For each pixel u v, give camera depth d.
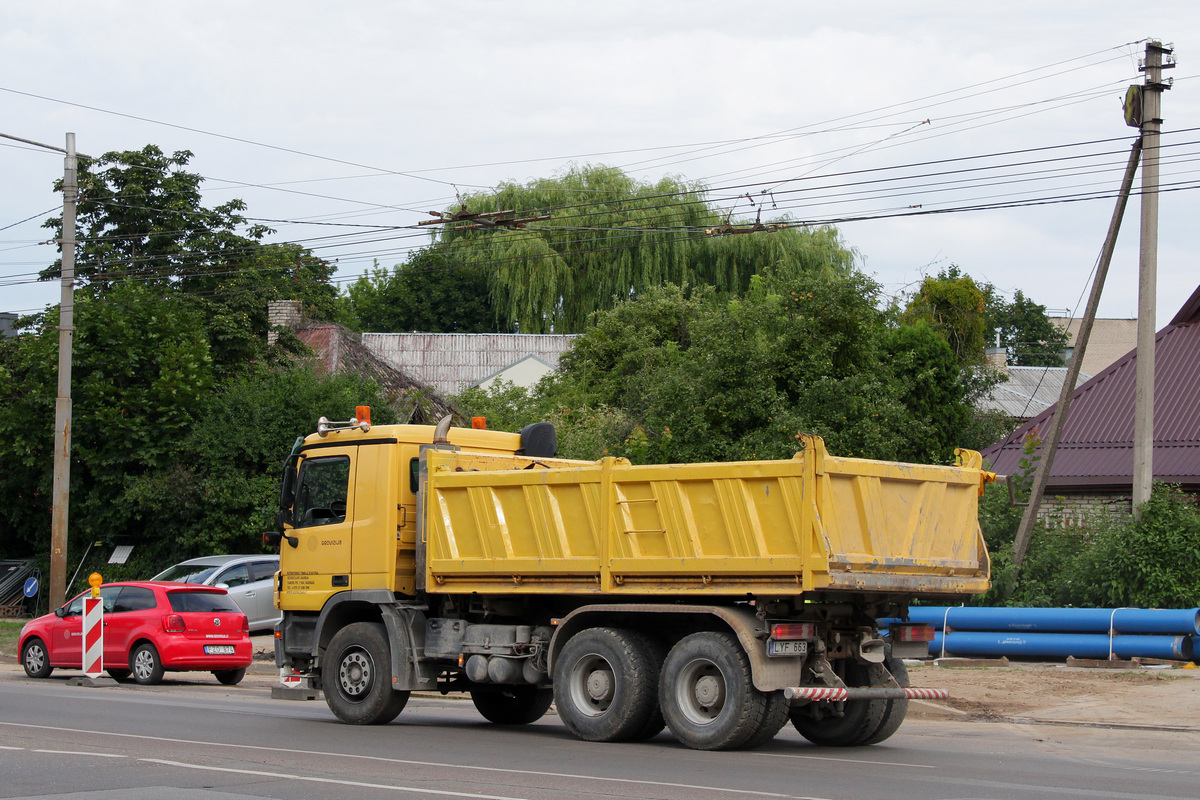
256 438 30.58
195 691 18.88
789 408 26.41
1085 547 21.55
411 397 38.59
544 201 56.22
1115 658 17.94
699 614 11.36
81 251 38.62
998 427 43.12
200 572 26.02
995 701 15.20
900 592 11.24
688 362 28.16
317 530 14.08
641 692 11.55
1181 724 13.50
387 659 13.30
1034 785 9.22
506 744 11.67
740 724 10.79
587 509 11.89
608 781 9.13
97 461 30.62
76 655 20.58
